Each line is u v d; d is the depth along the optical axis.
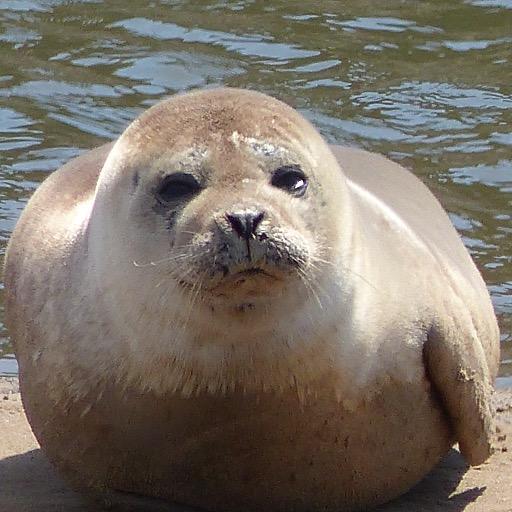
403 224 16.50
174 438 14.65
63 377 14.88
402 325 15.20
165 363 14.11
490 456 16.89
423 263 16.00
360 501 15.66
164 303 13.73
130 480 15.20
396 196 17.45
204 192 13.51
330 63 30.73
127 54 31.38
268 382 14.17
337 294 14.18
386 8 33.91
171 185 13.71
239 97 14.43
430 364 15.54
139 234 13.83
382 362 14.93
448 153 26.61
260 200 13.24
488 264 22.80
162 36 32.28
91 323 14.59
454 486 16.52
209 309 13.45
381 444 15.28
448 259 17.03
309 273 13.56
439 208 18.33
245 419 14.44
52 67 30.88
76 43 32.06
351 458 15.15
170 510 15.49
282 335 13.89
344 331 14.36
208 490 15.13
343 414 14.77
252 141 13.80
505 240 23.56
